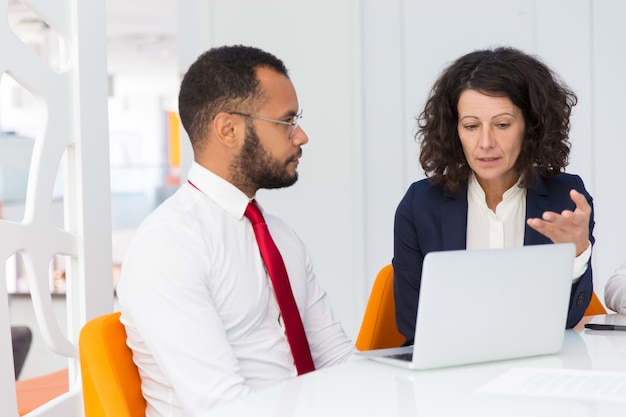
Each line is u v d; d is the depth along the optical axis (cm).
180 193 170
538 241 198
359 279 381
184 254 155
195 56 397
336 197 383
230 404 120
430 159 207
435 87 206
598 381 128
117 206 1001
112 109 1623
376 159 380
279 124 171
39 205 203
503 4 366
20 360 346
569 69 364
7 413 185
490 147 190
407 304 205
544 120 193
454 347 139
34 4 203
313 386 129
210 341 149
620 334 171
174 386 148
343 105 379
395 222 211
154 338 148
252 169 171
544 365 142
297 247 185
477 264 138
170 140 1642
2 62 190
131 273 153
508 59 194
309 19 381
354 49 375
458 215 203
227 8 391
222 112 168
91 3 225
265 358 166
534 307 145
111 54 1230
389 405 117
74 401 217
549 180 206
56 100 211
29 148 576
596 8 359
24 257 199
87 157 223
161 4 894
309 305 189
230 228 167
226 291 162
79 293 222
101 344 146
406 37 375
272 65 173
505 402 117
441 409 114
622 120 360
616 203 362
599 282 366
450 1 370
